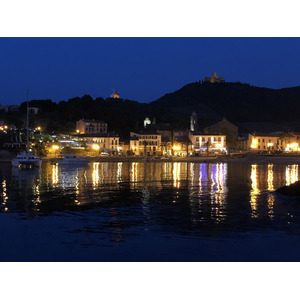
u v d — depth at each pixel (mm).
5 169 99812
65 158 120375
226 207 35312
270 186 55188
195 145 194375
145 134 188125
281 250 21359
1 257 20484
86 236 24453
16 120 184500
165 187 53562
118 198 41719
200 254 20797
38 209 34375
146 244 22641
